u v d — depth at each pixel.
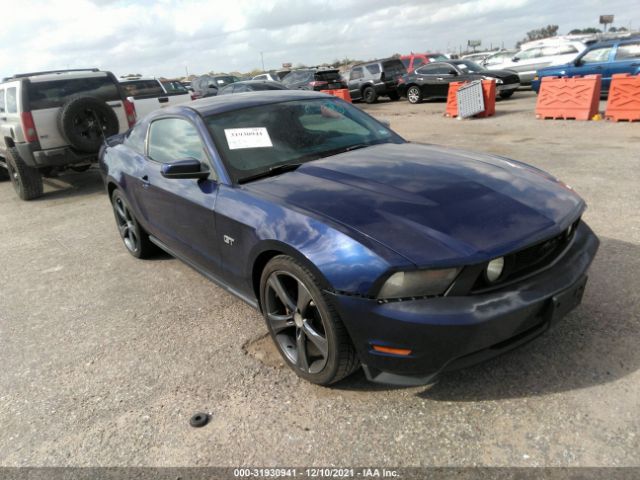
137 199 4.40
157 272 4.68
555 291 2.33
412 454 2.21
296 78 21.02
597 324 2.98
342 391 2.67
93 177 10.06
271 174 3.18
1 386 3.08
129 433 2.54
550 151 8.07
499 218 2.41
